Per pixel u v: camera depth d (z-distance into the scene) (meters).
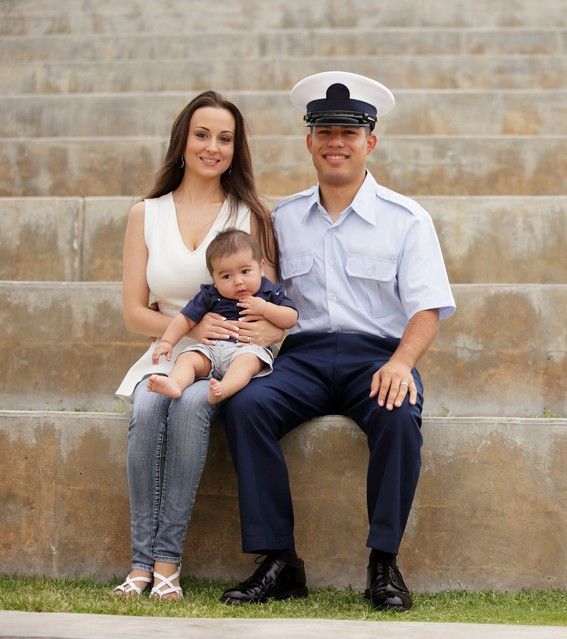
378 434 3.23
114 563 3.51
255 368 3.37
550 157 5.79
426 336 3.39
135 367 3.55
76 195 5.81
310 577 3.46
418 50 7.47
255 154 5.79
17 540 3.55
